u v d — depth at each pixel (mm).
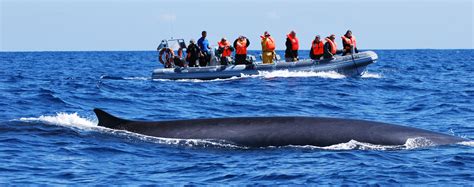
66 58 172250
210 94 44000
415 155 19719
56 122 24703
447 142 21125
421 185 16766
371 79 58156
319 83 52094
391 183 16938
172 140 21359
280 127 21188
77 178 17484
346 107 36875
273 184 16859
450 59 146750
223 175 17719
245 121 21672
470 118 31516
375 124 21469
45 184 16828
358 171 17984
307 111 35312
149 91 46094
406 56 185500
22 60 145250
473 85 54750
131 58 177000
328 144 20484
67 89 45906
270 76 56750
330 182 17031
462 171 18094
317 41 57562
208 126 21672
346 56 57906
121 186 16656
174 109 35938
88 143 21422
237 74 56438
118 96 41625
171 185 16734
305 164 18703
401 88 50750
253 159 19359
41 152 20484
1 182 17000
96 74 75312
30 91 43344
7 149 20828
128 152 20344
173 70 57906
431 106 36938
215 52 57719
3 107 34062
